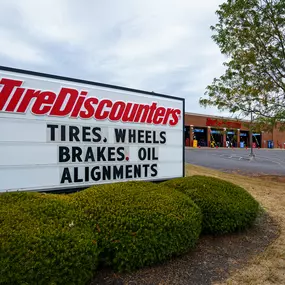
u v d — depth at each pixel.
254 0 7.92
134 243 2.52
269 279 2.64
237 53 8.52
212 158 16.89
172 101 5.17
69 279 2.02
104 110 4.19
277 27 8.08
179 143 5.26
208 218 3.58
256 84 8.34
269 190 7.00
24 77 3.43
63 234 2.14
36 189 3.49
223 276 2.67
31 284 1.87
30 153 3.46
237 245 3.48
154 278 2.54
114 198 2.91
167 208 2.89
